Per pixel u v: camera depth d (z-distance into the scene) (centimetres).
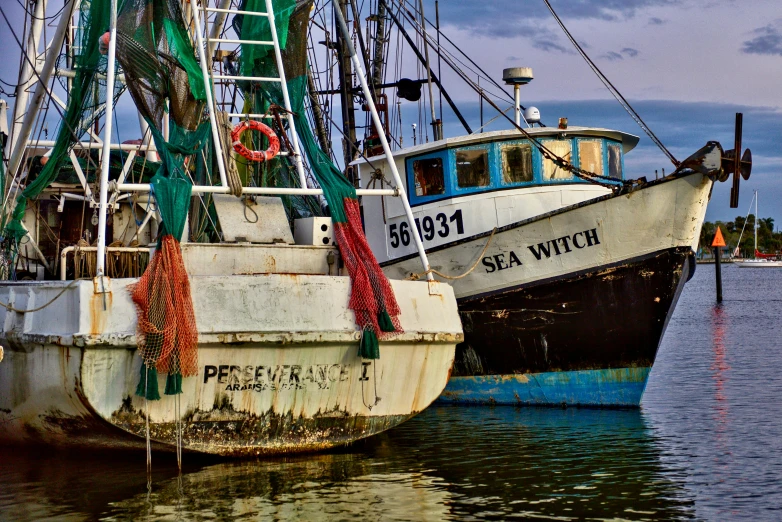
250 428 977
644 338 1400
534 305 1443
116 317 905
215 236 1182
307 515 822
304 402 991
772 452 1075
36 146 1331
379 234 1634
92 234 1523
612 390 1434
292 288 970
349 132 2017
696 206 1341
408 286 1062
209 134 1126
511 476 970
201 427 955
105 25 1217
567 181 1518
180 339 904
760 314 3575
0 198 1294
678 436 1180
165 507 842
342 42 2003
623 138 1619
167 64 1122
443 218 1544
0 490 910
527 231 1423
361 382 1020
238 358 944
